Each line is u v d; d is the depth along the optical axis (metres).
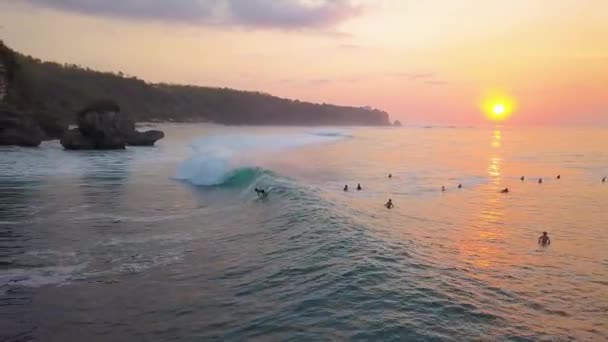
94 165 38.84
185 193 24.86
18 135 51.06
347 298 8.87
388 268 10.68
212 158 35.53
